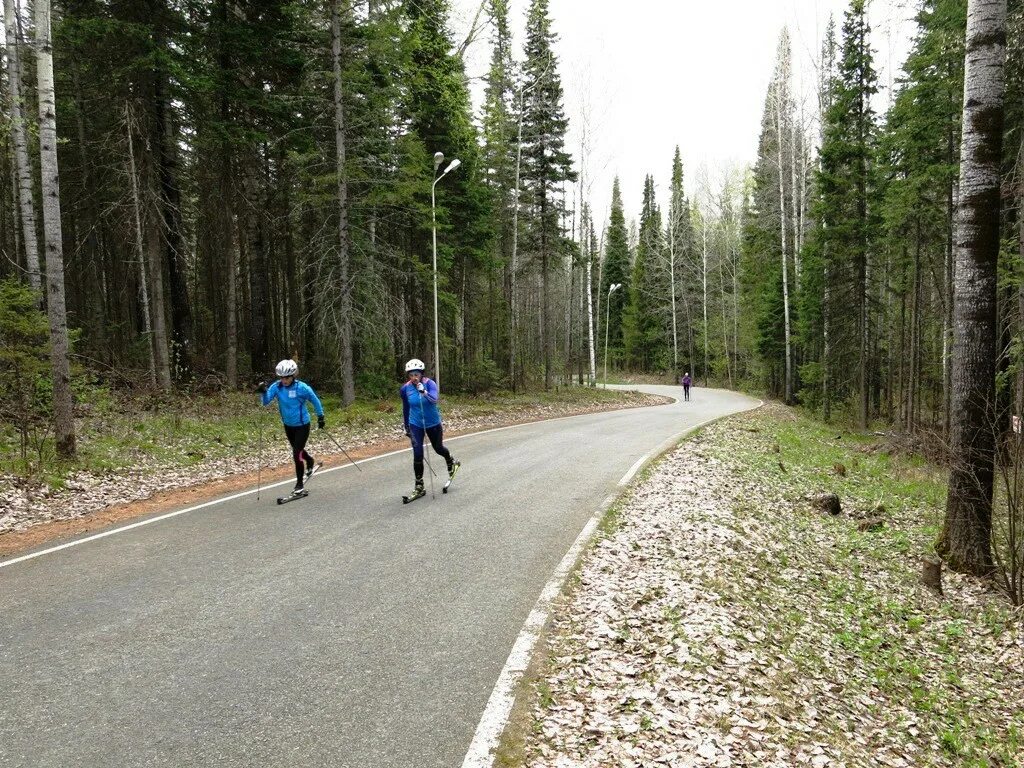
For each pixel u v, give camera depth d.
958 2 13.53
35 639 4.32
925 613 6.95
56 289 10.24
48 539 6.73
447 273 26.91
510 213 32.38
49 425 11.67
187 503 8.44
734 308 48.62
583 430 17.45
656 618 4.97
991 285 7.62
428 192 20.55
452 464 9.34
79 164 21.38
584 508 8.27
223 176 20.41
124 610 4.84
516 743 3.29
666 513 8.13
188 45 17.91
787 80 31.17
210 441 13.23
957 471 7.97
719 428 18.33
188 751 3.12
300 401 8.66
